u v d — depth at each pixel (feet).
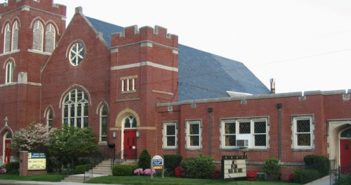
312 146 107.65
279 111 113.29
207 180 106.32
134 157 136.56
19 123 161.58
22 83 163.22
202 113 126.82
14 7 170.50
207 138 125.08
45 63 168.55
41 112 166.71
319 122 107.14
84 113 153.89
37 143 153.79
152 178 111.24
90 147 142.51
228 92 171.32
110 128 141.79
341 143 108.17
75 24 159.84
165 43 142.20
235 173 106.22
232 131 121.60
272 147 113.39
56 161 145.69
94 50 152.66
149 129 134.21
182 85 152.87
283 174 110.52
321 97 108.06
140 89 135.54
